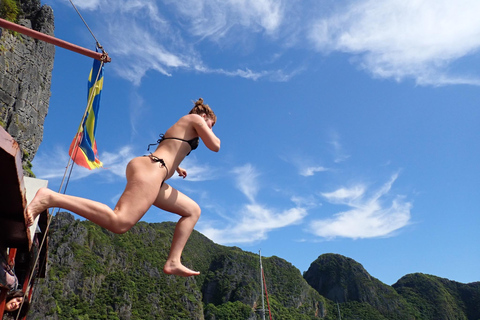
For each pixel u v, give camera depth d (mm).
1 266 3695
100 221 2719
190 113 3465
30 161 53281
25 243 3363
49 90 63969
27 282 5762
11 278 4301
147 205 2846
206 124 3301
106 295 148375
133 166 2945
